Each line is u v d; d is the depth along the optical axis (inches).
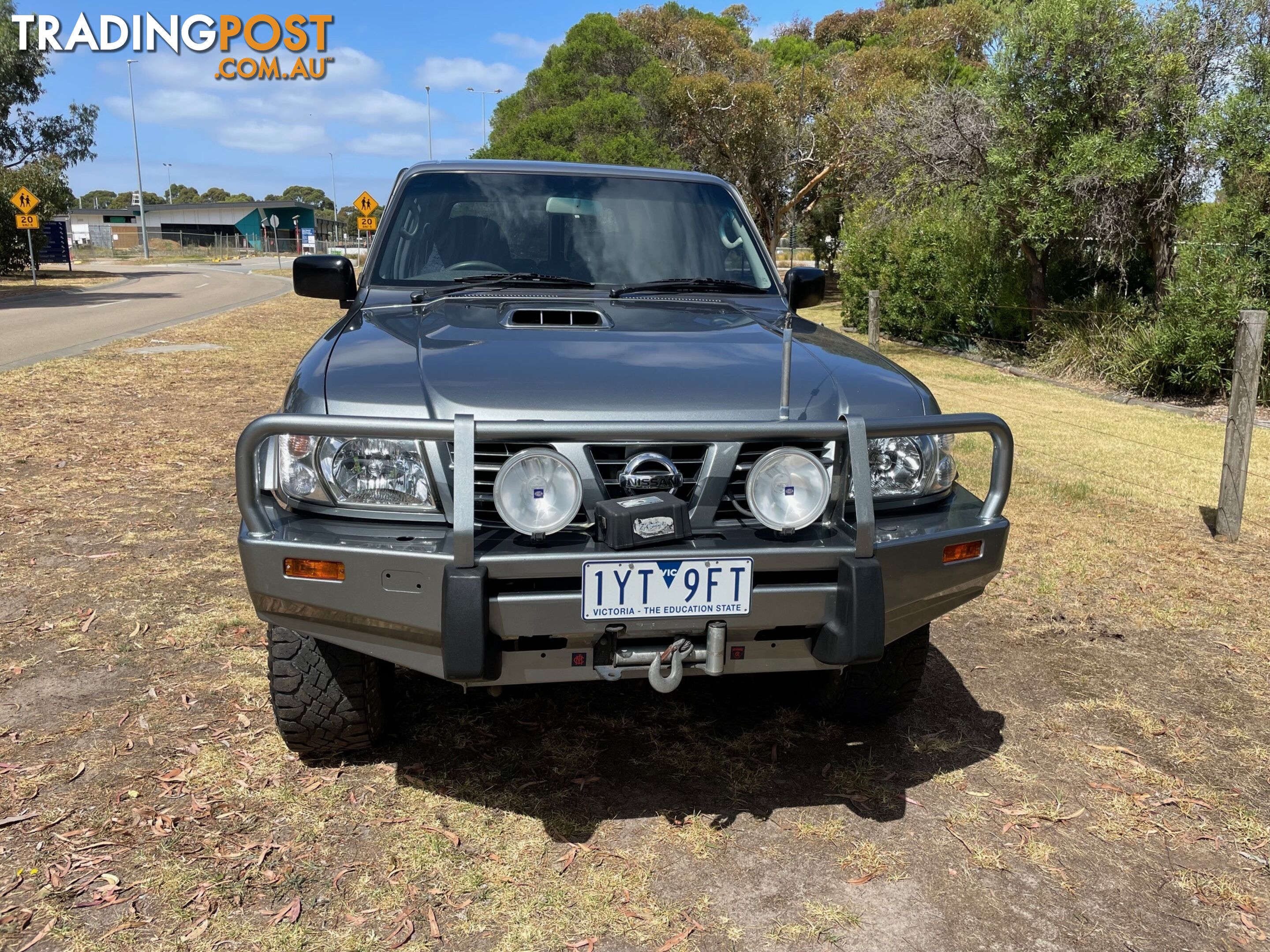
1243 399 205.9
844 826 102.7
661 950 83.0
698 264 144.5
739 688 135.7
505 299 130.1
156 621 149.1
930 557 96.0
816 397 98.3
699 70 1530.5
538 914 87.1
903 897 91.3
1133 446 310.2
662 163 1286.9
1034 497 243.4
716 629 89.4
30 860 91.7
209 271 1878.7
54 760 109.1
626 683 135.9
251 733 117.0
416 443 90.7
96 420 307.9
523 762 113.4
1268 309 373.7
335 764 111.3
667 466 91.4
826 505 90.8
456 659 83.5
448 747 116.0
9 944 80.6
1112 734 125.0
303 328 669.9
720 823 102.2
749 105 1334.9
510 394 91.8
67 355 476.4
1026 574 187.3
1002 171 498.6
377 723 109.3
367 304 129.8
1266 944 86.5
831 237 1385.3
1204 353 392.2
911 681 118.7
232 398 356.8
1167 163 454.9
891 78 1190.3
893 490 100.5
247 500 88.4
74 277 1496.1
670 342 111.7
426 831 98.8
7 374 396.5
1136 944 86.0
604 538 88.1
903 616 98.5
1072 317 507.8
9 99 1406.3
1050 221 470.0
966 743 121.8
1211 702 135.0
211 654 137.9
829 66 1414.9
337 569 87.3
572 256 141.3
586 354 103.8
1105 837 102.2
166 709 122.0
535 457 84.0
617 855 96.2
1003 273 557.9
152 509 209.6
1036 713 130.6
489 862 94.3
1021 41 475.5
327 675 102.6
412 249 140.8
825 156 1288.1
